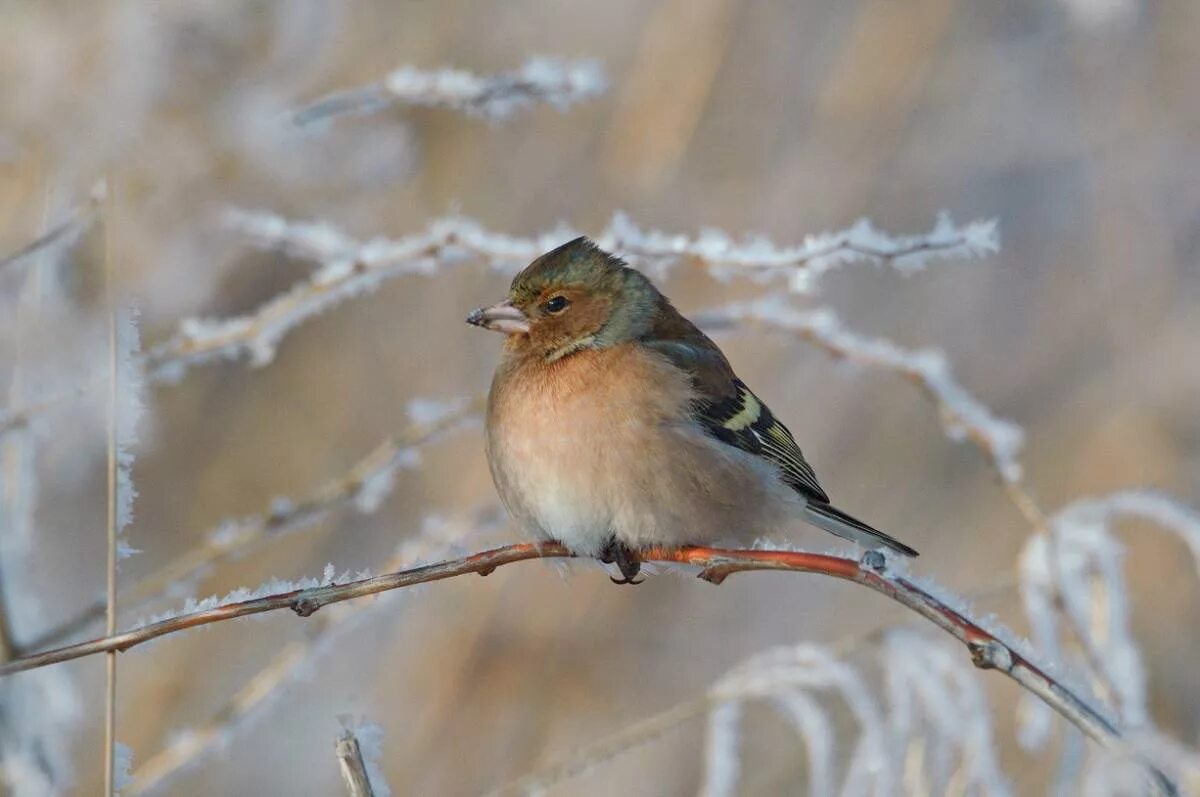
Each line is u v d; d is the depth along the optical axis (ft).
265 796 41.57
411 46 41.09
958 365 52.44
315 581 21.34
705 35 43.06
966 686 25.62
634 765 41.98
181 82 32.86
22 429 26.02
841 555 20.45
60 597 38.29
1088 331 51.96
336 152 36.40
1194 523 26.96
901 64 47.19
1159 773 17.22
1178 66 51.90
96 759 38.70
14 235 29.09
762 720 43.14
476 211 43.14
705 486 26.91
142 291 33.30
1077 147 51.75
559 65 28.99
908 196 49.93
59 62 30.27
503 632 42.68
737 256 27.89
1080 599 26.73
